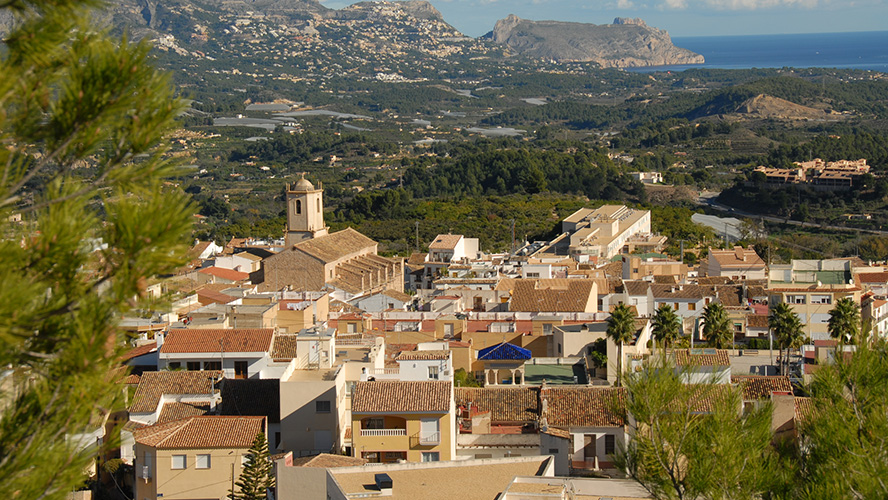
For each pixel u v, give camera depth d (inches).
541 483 2356.1
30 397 821.2
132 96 826.8
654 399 1512.1
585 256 7760.8
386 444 2965.1
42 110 809.5
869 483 1341.0
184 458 2925.7
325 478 2475.4
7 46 791.1
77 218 809.5
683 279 6510.8
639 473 1486.2
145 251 793.6
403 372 3506.4
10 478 796.6
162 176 842.8
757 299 5787.4
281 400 3267.7
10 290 738.8
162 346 3703.3
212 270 6471.5
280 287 6220.5
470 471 2439.7
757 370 4407.0
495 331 4650.6
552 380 3865.7
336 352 3828.7
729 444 1456.7
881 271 6855.3
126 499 3048.7
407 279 7721.5
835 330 4675.2
